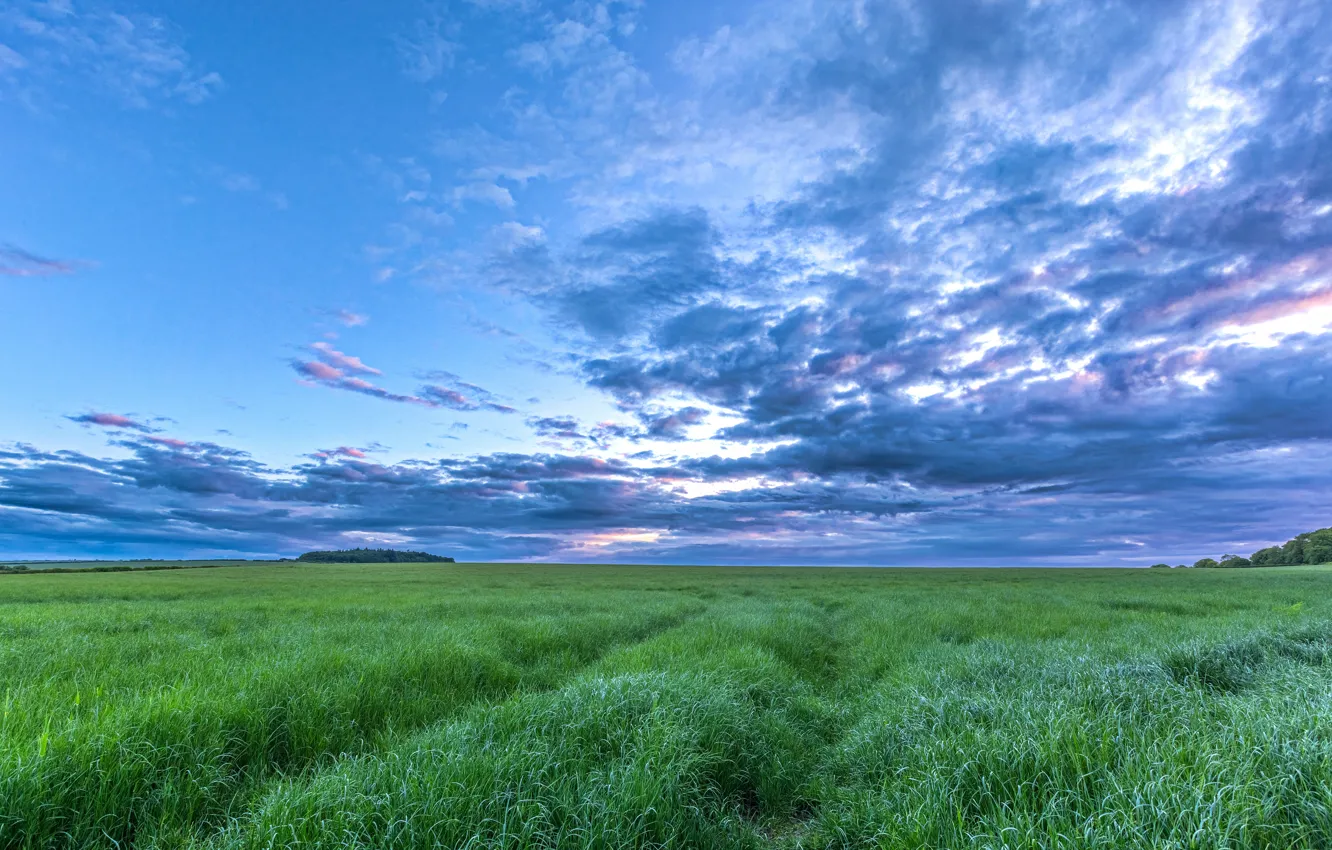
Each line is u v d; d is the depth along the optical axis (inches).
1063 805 173.8
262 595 1223.5
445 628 562.6
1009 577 2060.8
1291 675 284.4
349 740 279.6
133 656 441.7
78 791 191.6
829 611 967.6
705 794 229.9
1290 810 158.9
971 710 269.6
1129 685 287.4
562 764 214.4
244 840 171.9
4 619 679.7
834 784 251.1
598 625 657.0
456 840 170.7
